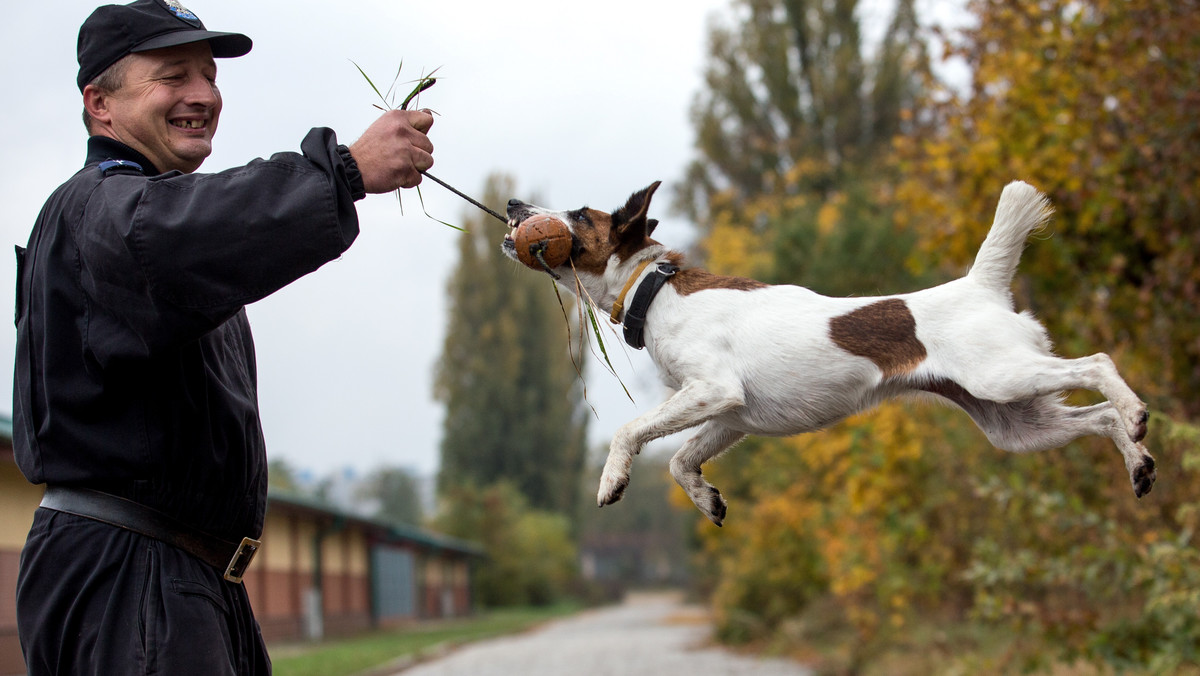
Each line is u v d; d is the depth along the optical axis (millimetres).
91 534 2547
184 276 2406
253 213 2432
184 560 2648
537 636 26703
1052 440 3648
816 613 15914
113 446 2561
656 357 3863
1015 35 8891
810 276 17969
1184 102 7750
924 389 3707
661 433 3609
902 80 27312
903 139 10336
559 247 3848
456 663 16859
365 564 28938
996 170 8727
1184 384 8023
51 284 2535
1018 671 7902
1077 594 8648
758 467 18250
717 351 3695
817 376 3617
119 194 2490
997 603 7117
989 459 8789
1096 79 8398
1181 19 7715
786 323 3678
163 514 2635
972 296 3725
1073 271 8914
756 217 27281
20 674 11180
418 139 2709
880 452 9219
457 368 53156
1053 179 8430
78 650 2506
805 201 21828
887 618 11836
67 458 2559
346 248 2562
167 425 2615
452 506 48125
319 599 23500
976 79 8961
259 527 2916
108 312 2520
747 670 13523
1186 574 5965
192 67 2928
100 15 2838
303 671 14141
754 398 3668
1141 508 7039
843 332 3660
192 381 2666
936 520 9375
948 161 9023
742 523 19062
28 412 2604
